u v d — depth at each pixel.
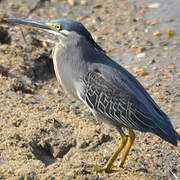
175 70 16.67
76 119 14.03
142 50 17.58
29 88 15.55
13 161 12.20
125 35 18.34
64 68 12.73
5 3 19.89
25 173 11.73
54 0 20.09
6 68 15.96
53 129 13.46
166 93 15.67
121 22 19.02
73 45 12.61
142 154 13.12
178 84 16.06
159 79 16.27
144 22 18.94
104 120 12.70
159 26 18.70
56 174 11.80
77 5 19.92
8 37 17.58
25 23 13.29
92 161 12.66
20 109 14.22
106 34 18.42
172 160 13.02
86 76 12.51
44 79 16.22
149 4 19.86
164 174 12.56
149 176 12.34
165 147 13.42
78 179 11.75
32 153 12.62
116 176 12.15
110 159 12.36
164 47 17.73
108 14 19.45
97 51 12.80
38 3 19.89
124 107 12.31
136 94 12.34
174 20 18.94
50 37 17.78
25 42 17.22
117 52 17.52
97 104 12.49
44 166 12.08
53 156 13.05
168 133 12.06
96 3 20.06
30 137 13.10
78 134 13.42
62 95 15.50
